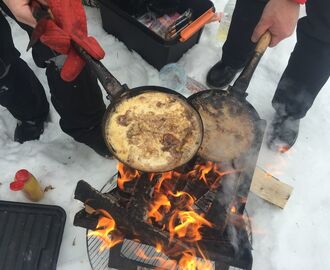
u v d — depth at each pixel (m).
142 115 0.81
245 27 1.10
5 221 1.03
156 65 1.36
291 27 0.80
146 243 0.78
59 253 1.01
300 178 1.18
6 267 0.98
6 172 1.12
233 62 1.27
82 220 0.76
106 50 1.39
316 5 0.85
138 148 0.77
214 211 0.79
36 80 1.11
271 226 1.08
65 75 0.72
